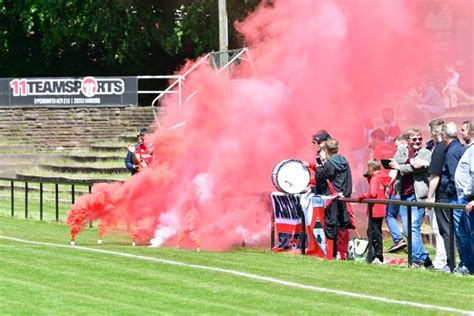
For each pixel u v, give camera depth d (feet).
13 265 87.40
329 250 94.17
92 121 208.23
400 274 84.23
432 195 89.71
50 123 207.82
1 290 75.36
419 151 94.58
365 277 82.43
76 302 70.74
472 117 145.79
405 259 93.91
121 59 248.32
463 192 85.20
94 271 84.17
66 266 86.89
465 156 85.10
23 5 249.14
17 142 204.54
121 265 87.56
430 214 95.76
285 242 99.55
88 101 208.64
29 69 266.77
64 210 144.05
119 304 70.03
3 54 264.11
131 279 80.38
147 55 257.55
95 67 268.82
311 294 74.54
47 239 108.47
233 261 90.63
